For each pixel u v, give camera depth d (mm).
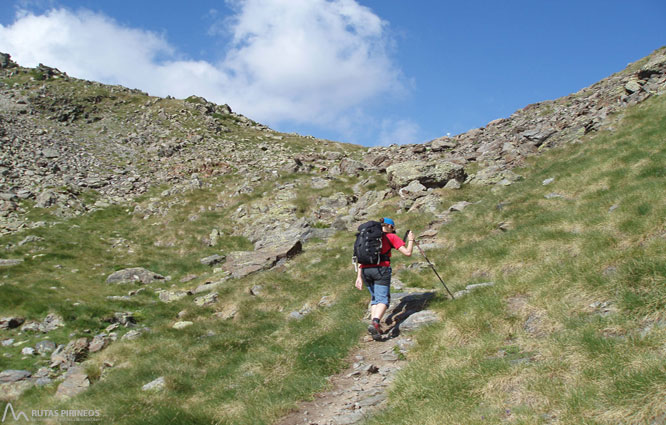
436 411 5430
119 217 29375
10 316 13953
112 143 46062
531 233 11094
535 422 4578
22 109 49375
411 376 6594
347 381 7441
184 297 16812
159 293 17719
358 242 8750
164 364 10203
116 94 63000
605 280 6961
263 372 8312
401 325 8883
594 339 5586
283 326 11305
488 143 32750
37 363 11609
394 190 25406
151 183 36000
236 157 43844
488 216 15664
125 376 9867
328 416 6344
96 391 9305
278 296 14688
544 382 5250
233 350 10461
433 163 25391
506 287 8422
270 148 50656
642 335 5453
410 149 37375
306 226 23484
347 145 60000
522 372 5637
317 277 15758
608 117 23844
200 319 14297
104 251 23234
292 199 28578
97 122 52688
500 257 10672
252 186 32719
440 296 9602
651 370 4570
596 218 10086
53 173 34625
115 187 34625
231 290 16188
